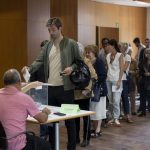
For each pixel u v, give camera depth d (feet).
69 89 12.97
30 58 25.34
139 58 25.16
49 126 12.66
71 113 11.67
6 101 9.91
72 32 31.24
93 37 32.99
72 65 13.04
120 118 23.38
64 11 31.48
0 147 10.03
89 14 32.35
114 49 20.25
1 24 26.03
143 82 24.63
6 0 25.76
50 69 13.07
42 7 25.93
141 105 24.86
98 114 18.13
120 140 18.07
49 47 13.24
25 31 25.13
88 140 16.97
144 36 38.68
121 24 36.37
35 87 12.09
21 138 9.80
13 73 10.11
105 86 18.10
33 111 10.02
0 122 9.94
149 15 38.73
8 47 25.84
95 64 17.46
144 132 19.88
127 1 33.65
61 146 16.98
